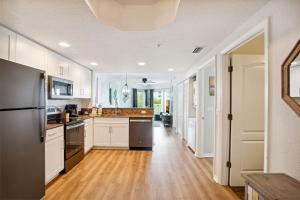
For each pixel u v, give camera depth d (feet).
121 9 7.91
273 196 3.64
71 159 11.90
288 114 4.84
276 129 5.31
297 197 3.61
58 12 6.52
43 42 9.75
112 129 16.71
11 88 6.11
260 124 9.52
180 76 23.24
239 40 7.56
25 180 6.84
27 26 7.72
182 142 19.70
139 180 10.27
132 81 33.53
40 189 7.77
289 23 4.80
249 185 4.46
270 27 5.60
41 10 6.37
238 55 9.47
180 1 5.68
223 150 9.62
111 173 11.22
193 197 8.52
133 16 8.00
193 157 14.52
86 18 6.98
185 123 20.38
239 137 9.53
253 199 4.41
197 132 14.58
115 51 11.48
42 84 7.71
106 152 15.81
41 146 7.78
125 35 8.71
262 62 9.46
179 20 7.03
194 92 17.52
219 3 5.79
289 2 4.80
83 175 10.89
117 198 8.39
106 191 9.01
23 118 6.70
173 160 13.76
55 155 10.09
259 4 5.83
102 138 16.72
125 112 18.63
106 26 7.67
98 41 9.55
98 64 15.61
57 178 10.45
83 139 13.98
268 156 5.63
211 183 9.95
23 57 8.73
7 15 6.73
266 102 5.71
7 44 7.80
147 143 16.70
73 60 14.07
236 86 9.46
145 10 7.95
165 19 7.45
